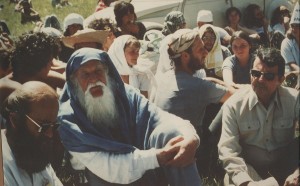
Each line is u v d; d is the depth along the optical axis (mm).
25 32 3721
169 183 2977
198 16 3840
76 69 3100
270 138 3143
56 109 2963
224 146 3158
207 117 3426
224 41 3760
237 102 3172
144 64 3453
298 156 3121
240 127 3168
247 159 3209
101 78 3076
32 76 3256
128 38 3484
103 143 3000
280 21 3750
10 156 2898
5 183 2865
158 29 4191
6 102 2941
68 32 3979
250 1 3809
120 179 2996
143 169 2934
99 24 3799
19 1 4113
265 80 3092
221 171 3250
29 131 2906
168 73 3396
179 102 3305
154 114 3074
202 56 3340
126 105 3102
